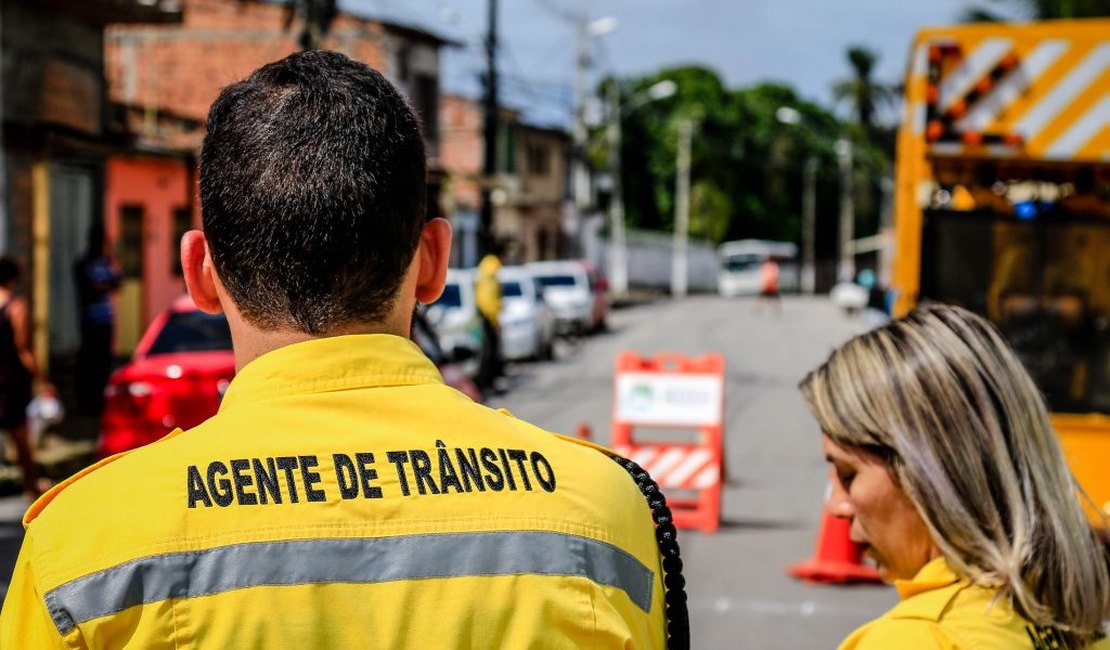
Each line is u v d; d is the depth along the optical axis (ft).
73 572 4.71
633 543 5.30
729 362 81.97
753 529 32.40
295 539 4.84
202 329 32.96
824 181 262.88
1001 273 24.17
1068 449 23.57
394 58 115.65
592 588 5.04
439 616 4.83
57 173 58.13
